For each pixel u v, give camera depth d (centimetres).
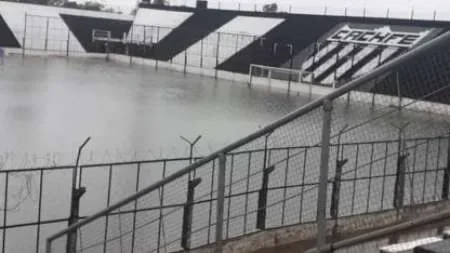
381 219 805
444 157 1034
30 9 6600
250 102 3512
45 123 2245
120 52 6762
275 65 5316
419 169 1048
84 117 2477
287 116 394
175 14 7119
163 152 1780
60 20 6706
